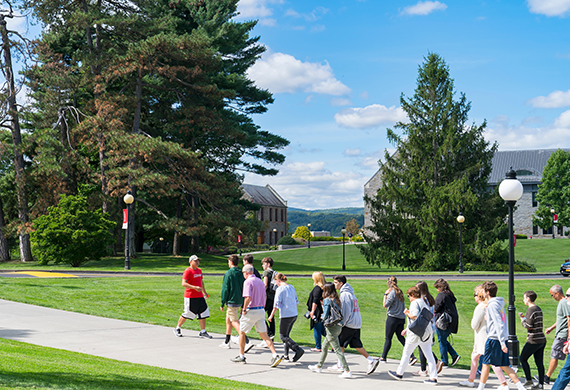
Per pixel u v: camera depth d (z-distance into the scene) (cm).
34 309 1467
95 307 1681
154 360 935
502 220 4059
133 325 1309
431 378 851
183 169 3872
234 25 4419
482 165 4103
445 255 4022
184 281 1184
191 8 4422
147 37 3788
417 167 4200
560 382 802
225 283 1045
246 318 951
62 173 3562
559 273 3450
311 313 1083
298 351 975
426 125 4281
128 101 3797
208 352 1032
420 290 886
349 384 828
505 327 796
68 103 4084
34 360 797
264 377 857
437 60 4250
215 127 4000
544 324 1975
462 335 1673
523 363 907
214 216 3900
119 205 4281
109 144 3569
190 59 3897
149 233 6425
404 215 4241
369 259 4288
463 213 4025
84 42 4369
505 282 2661
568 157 7206
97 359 885
